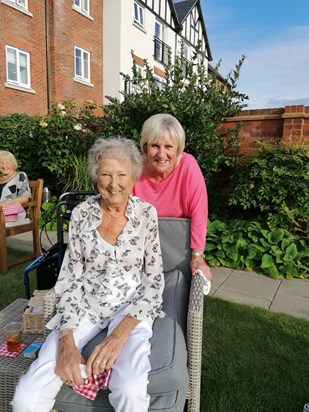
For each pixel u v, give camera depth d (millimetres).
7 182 4234
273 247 4004
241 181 4688
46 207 5609
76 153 6215
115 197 1786
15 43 11273
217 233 4418
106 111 5242
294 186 4328
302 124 4828
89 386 1480
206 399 1988
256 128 5219
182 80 5168
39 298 2164
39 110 12398
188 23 20312
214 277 3826
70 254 1839
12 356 1768
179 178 2275
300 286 3635
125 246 1804
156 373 1473
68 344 1577
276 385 2104
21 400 1427
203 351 2414
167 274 2250
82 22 13430
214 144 4820
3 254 3793
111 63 14719
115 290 1791
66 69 12953
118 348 1529
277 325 2775
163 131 2121
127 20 14789
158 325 1756
